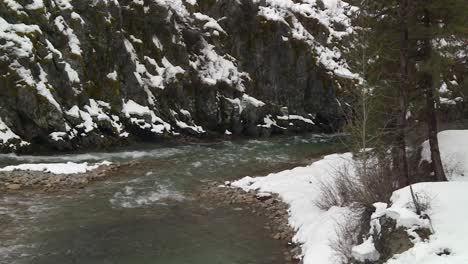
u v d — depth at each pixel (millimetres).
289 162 24156
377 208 10711
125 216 15195
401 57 14328
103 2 26875
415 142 17578
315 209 15156
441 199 9875
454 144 17281
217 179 20359
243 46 35125
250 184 19609
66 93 24297
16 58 22453
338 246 10922
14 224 13852
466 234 8555
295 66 36781
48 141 22938
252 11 35781
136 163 22203
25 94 22203
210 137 30609
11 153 21844
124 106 27453
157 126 28234
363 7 15656
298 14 39750
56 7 25188
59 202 16062
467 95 19875
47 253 12070
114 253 12352
